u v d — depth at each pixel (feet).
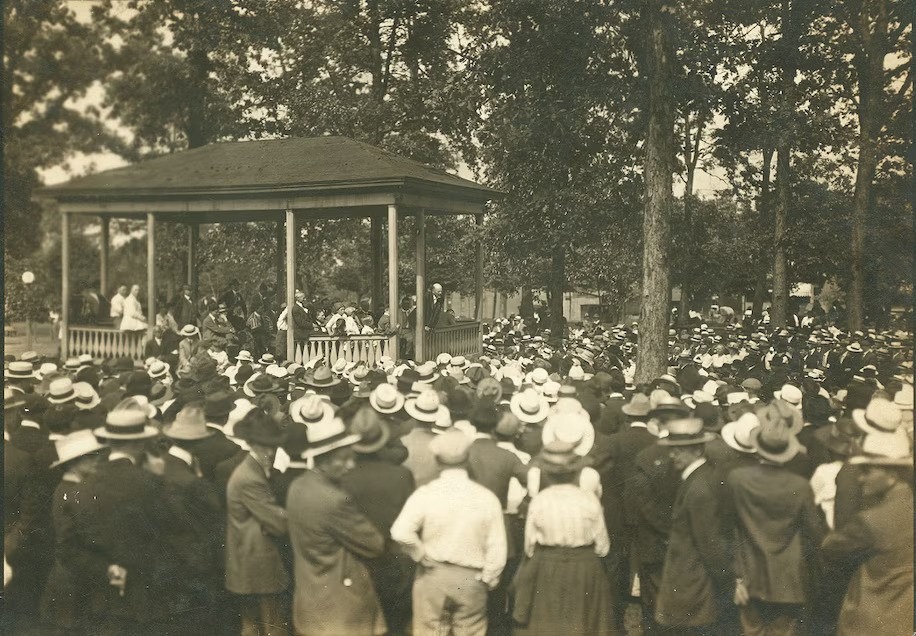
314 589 17.48
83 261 37.40
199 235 60.03
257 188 42.75
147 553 19.29
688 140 44.50
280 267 58.85
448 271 75.46
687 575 18.11
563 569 16.51
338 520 17.28
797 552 17.97
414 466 18.52
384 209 59.67
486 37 52.95
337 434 17.81
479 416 19.02
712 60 39.75
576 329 55.26
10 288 32.91
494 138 54.34
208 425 19.75
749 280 50.21
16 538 22.07
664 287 37.42
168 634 19.11
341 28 54.95
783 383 26.99
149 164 39.22
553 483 16.98
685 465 18.66
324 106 53.98
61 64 31.22
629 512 18.84
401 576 19.38
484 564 17.37
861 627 18.85
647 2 39.45
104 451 19.95
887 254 41.55
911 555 18.90
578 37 43.42
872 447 19.25
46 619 19.99
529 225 55.26
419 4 55.83
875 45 39.86
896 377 27.04
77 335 34.76
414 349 48.21
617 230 53.57
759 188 47.42
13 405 22.74
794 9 39.91
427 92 57.62
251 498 18.16
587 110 47.11
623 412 20.49
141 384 23.54
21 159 30.99
